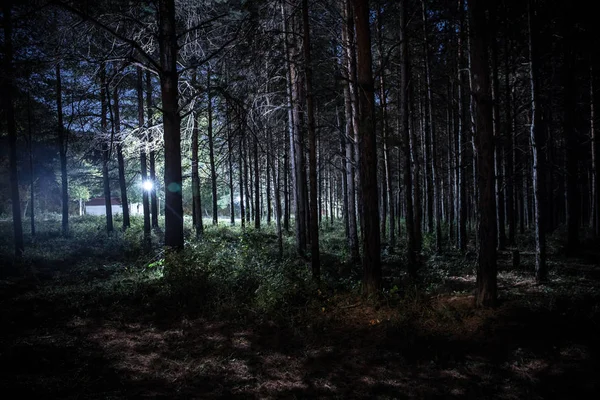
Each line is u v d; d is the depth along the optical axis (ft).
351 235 45.32
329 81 44.57
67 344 18.31
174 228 31.68
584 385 14.44
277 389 15.02
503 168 53.52
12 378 14.52
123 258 41.63
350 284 30.09
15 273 33.14
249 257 36.52
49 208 120.26
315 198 29.78
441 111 71.67
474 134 23.08
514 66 45.50
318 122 54.49
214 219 77.15
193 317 22.49
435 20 34.81
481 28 22.47
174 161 31.83
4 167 74.49
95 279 31.19
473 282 31.96
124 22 35.29
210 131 64.75
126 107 67.51
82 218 86.84
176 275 26.25
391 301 24.73
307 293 26.30
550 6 38.63
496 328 19.75
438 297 25.40
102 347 18.25
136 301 24.93
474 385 15.11
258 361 17.35
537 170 30.94
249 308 23.43
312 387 15.20
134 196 130.52
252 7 32.53
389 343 19.20
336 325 21.81
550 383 14.85
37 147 72.28
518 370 15.97
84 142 57.47
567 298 24.07
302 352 18.31
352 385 15.37
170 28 31.89
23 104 53.93
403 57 37.06
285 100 49.57
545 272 30.40
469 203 100.32
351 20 34.96
